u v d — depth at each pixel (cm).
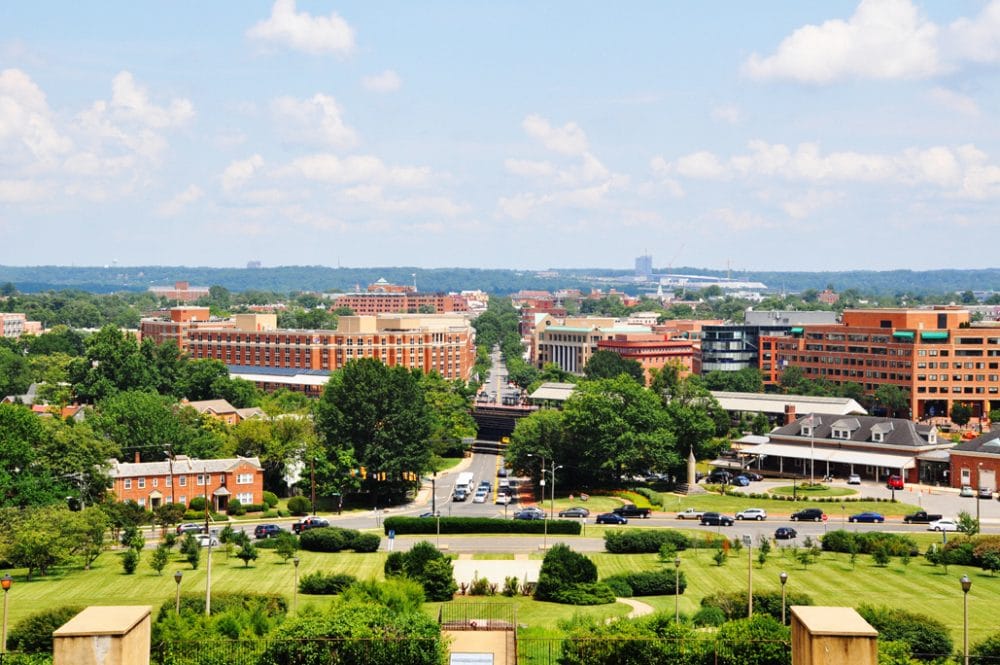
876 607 12988
